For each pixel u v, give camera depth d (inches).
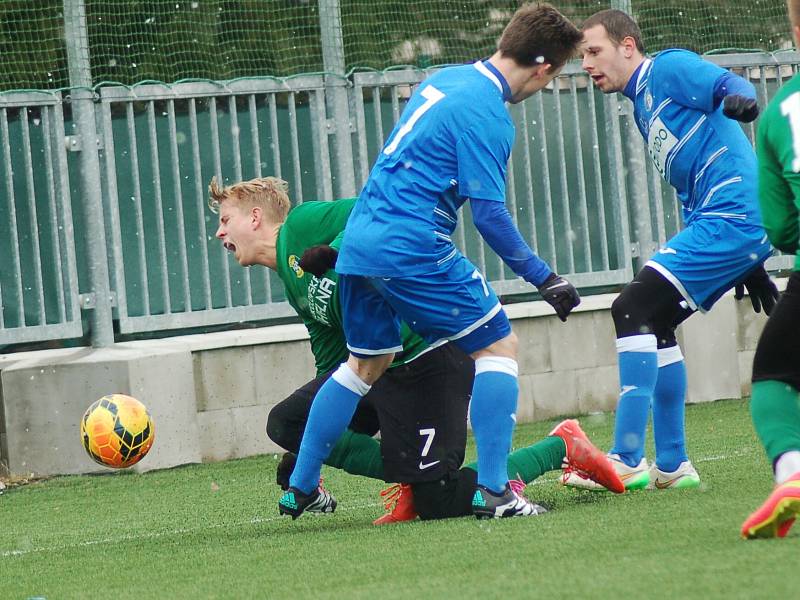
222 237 717.9
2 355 1115.9
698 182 730.8
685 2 1280.8
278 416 705.0
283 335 1131.9
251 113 1159.0
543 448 677.9
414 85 1212.5
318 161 1174.3
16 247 1093.1
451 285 613.0
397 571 511.2
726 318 1274.6
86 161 1111.0
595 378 1245.1
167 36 1192.2
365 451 688.4
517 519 617.0
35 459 1064.8
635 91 755.4
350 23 1206.9
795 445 493.4
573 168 1261.1
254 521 767.1
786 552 459.8
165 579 557.9
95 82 1178.6
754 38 1307.8
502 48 631.2
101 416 778.8
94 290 1117.1
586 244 1262.3
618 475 709.9
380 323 634.8
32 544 749.9
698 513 585.9
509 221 616.1
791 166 496.1
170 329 1144.8
